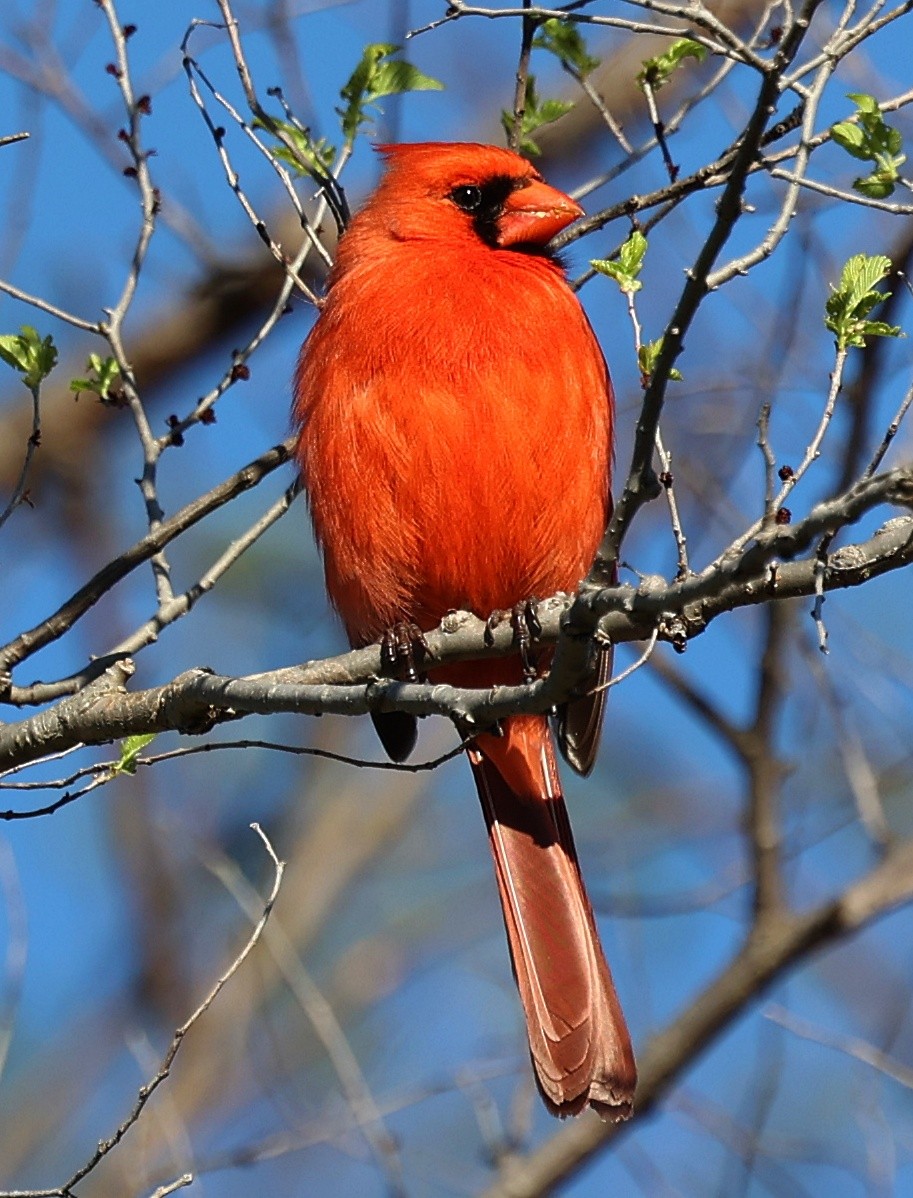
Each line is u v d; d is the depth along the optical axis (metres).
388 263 9.16
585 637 6.76
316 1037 13.44
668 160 9.68
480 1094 11.79
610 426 9.33
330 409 8.93
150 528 8.98
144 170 9.20
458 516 8.85
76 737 8.13
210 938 14.35
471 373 8.73
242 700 7.57
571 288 9.49
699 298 6.34
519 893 9.27
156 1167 12.09
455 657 8.46
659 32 6.91
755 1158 11.27
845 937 11.35
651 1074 11.33
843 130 7.84
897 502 6.06
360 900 14.44
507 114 10.05
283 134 9.62
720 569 6.46
